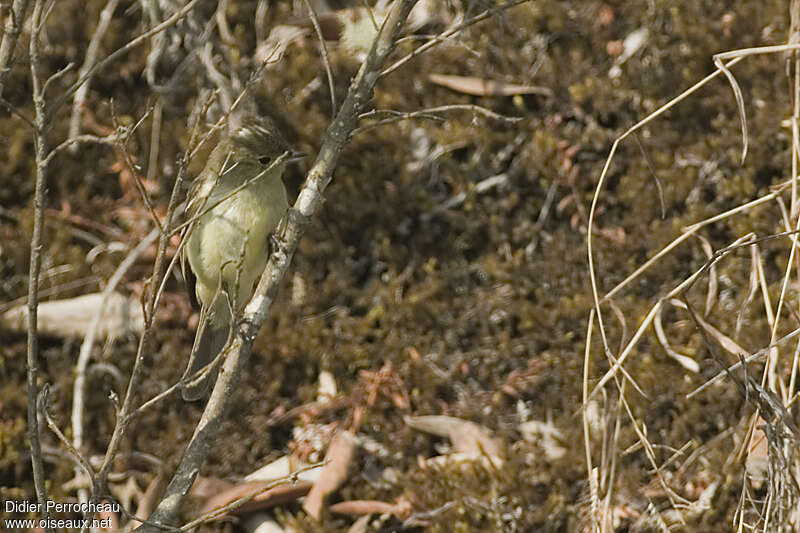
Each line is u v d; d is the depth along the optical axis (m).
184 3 11.62
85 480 9.68
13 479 9.80
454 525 8.91
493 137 10.98
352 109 6.77
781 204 8.45
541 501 9.12
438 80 11.20
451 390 10.13
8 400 10.10
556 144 10.66
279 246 7.78
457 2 11.24
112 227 11.28
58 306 10.59
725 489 8.66
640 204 10.43
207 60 11.45
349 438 9.66
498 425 9.80
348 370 10.30
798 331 7.50
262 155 8.22
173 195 6.24
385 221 10.93
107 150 11.49
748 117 10.45
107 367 10.29
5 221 11.37
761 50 8.05
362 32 11.28
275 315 10.48
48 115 6.34
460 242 10.86
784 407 7.45
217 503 9.16
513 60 11.23
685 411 9.34
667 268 10.15
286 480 6.61
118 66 11.77
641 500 8.92
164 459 9.87
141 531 6.64
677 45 10.89
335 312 10.59
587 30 11.29
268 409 10.12
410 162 11.14
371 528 9.09
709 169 10.45
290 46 11.53
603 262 10.30
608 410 8.85
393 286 10.57
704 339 7.86
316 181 6.81
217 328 8.76
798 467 7.41
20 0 6.39
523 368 10.13
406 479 9.31
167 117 11.55
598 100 10.81
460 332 10.37
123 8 12.00
